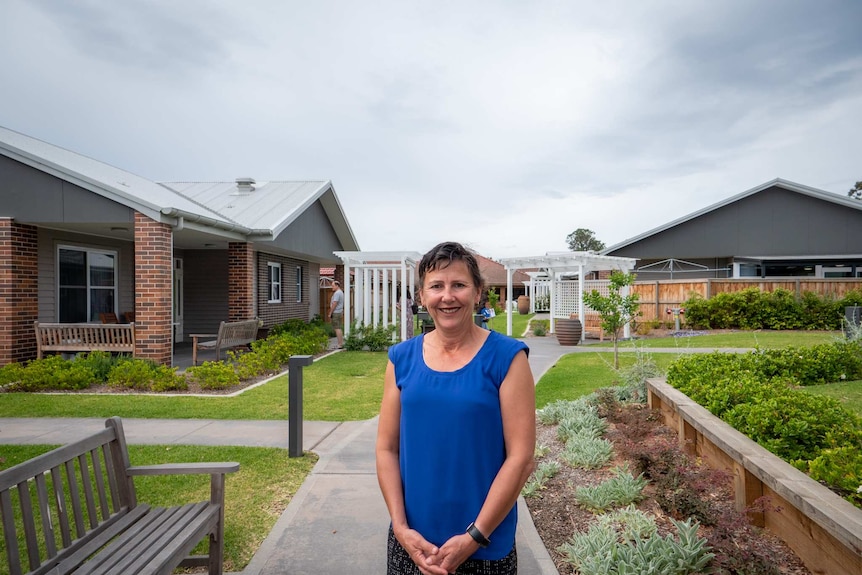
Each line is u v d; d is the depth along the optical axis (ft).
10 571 7.34
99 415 23.35
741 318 57.31
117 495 9.99
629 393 22.72
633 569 9.04
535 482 14.07
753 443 11.65
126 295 45.93
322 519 12.67
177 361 42.14
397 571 6.03
